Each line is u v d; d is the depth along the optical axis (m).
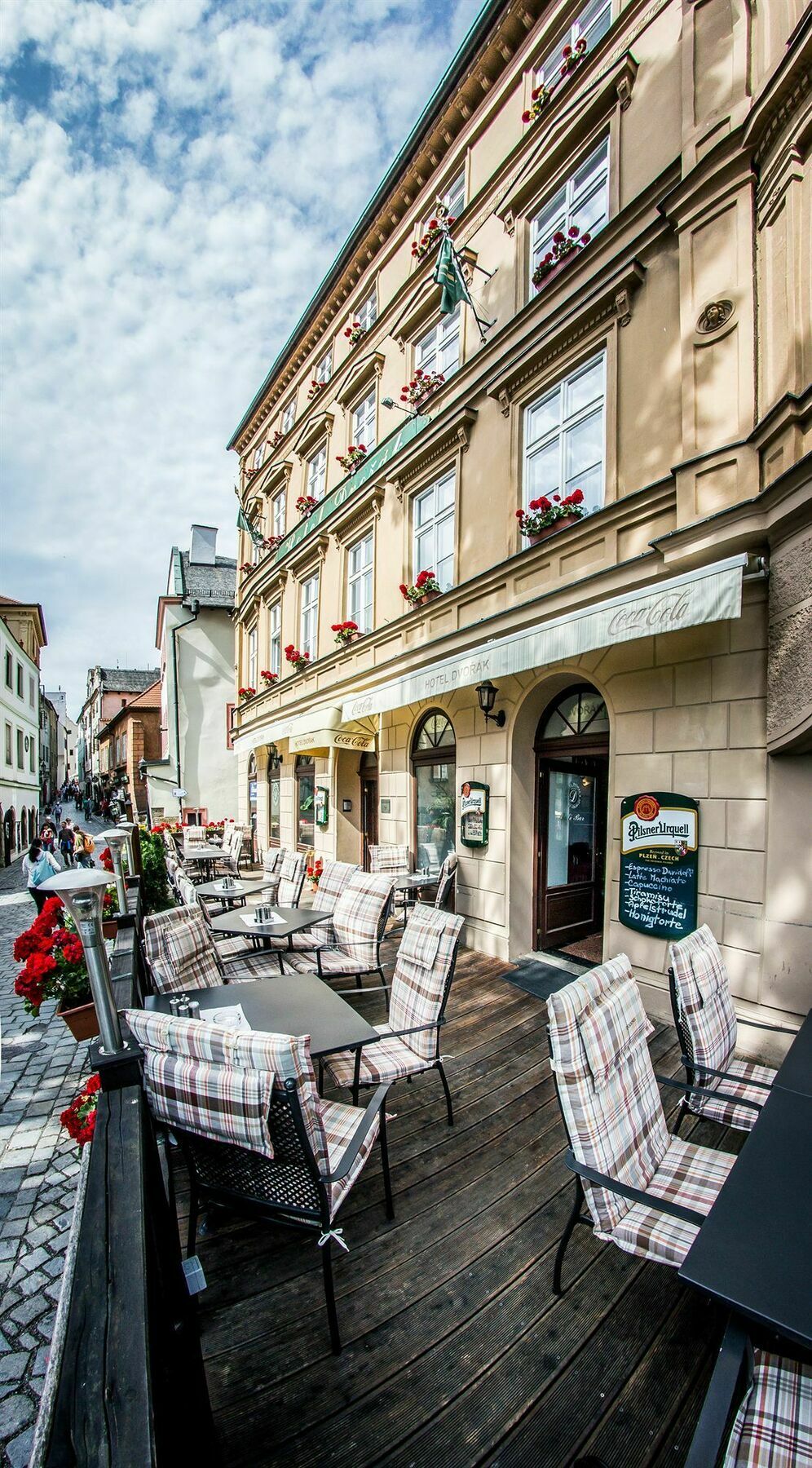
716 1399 1.15
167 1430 1.23
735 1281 1.26
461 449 7.03
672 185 4.54
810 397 3.22
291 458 13.23
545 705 6.13
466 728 6.71
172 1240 1.70
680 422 4.46
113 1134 1.61
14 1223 2.85
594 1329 1.98
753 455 3.79
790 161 3.43
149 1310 1.12
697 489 4.14
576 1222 2.09
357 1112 2.57
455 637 6.77
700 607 3.63
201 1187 2.12
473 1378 1.82
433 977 3.13
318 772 10.97
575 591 5.19
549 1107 3.34
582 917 6.68
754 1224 1.45
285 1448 1.62
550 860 6.34
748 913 3.89
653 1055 3.92
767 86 3.50
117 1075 1.89
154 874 7.37
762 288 3.81
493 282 6.70
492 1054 3.99
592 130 5.45
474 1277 2.20
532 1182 2.72
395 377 8.86
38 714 25.98
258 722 14.74
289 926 4.60
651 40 4.84
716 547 3.96
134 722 23.41
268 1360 1.88
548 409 5.93
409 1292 2.13
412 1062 3.05
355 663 9.55
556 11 5.84
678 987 2.63
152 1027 1.93
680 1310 2.06
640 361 4.82
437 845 7.59
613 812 4.87
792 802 3.69
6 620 22.03
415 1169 2.80
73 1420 0.87
